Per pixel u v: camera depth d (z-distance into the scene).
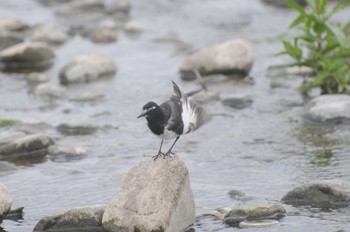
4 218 12.68
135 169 12.27
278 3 29.16
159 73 22.06
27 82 21.38
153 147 16.27
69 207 13.13
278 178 14.12
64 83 21.34
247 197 13.16
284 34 19.03
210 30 26.48
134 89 20.66
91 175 14.65
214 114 18.23
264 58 22.92
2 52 23.19
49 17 28.89
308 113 17.30
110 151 16.05
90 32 26.55
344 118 16.89
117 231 11.80
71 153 15.75
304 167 14.59
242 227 12.00
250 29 26.23
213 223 12.21
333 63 18.45
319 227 11.87
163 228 11.66
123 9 29.20
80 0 29.94
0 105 19.53
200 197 13.35
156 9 29.97
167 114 11.76
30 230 12.24
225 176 14.37
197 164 15.10
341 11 26.86
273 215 12.32
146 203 11.80
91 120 18.19
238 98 18.88
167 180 11.98
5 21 26.36
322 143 15.85
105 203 13.23
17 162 15.45
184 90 20.17
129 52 24.38
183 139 16.67
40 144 15.96
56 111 19.00
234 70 21.38
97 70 21.78
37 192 13.86
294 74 21.05
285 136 16.45
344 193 12.62
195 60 21.64
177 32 26.52
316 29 18.56
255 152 15.62
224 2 30.45
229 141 16.39
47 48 23.36
